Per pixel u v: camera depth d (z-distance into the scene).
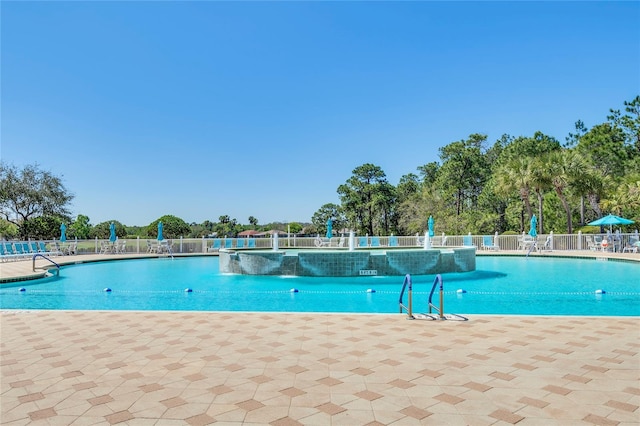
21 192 34.38
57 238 35.56
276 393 3.93
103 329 6.46
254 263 14.95
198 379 4.31
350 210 46.72
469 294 10.60
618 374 4.35
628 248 22.56
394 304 9.46
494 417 3.40
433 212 40.91
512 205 40.28
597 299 9.86
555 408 3.55
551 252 23.67
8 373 4.52
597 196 32.03
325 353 5.17
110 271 17.09
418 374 4.41
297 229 57.22
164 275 15.50
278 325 6.68
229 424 3.31
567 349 5.25
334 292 10.92
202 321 6.98
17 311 7.85
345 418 3.40
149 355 5.14
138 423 3.34
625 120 33.56
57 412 3.54
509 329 6.32
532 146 39.88
